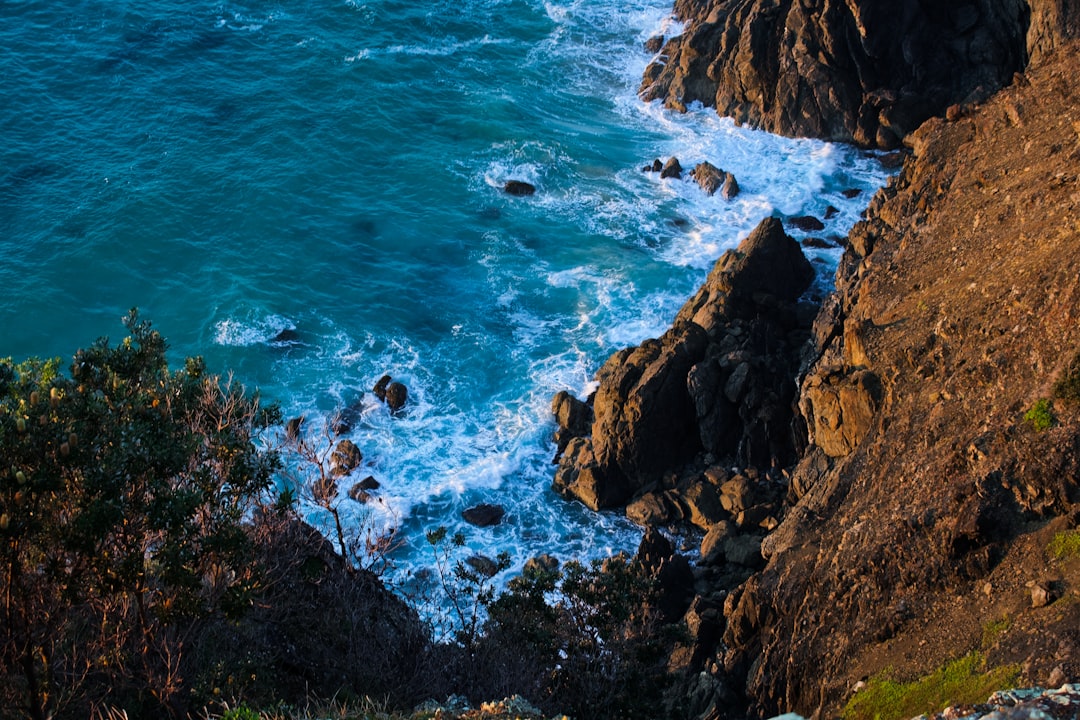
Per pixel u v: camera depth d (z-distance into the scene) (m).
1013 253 35.12
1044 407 27.61
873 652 26.95
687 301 48.75
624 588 28.75
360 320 50.47
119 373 19.20
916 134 48.00
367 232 56.34
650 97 68.75
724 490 39.75
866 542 29.58
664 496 40.59
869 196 58.16
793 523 33.78
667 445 41.56
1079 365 27.58
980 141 43.75
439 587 36.50
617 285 52.34
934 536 27.52
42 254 53.19
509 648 25.95
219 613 21.00
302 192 58.84
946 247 39.28
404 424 44.69
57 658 19.16
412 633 24.77
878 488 32.12
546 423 44.75
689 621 33.81
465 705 18.61
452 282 53.12
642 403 40.91
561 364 47.78
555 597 35.97
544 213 58.03
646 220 57.19
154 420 18.14
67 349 48.84
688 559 38.50
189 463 19.58
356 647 22.78
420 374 47.41
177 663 18.86
